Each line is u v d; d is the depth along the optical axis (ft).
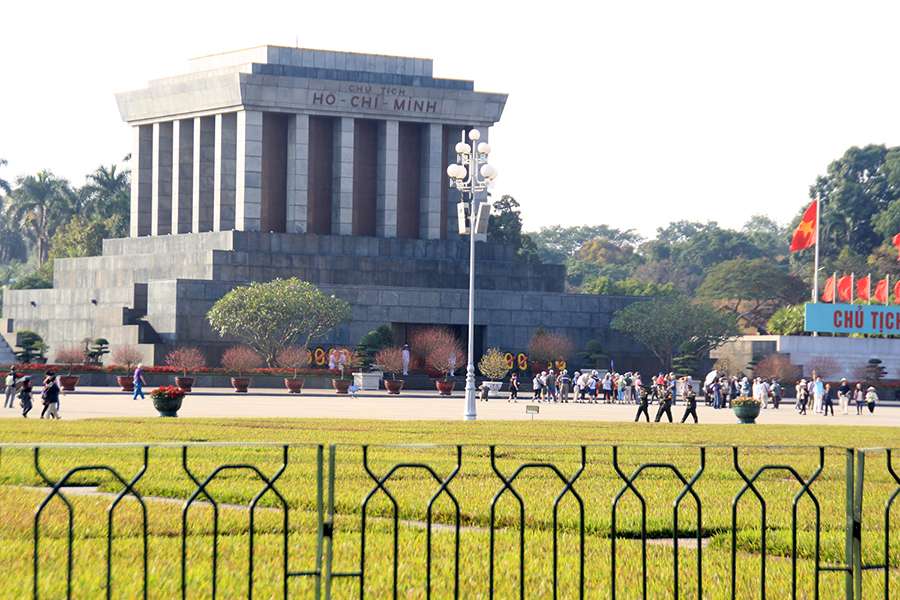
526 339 439.63
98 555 68.39
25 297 469.98
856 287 638.53
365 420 206.28
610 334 449.06
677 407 325.62
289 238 435.94
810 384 319.27
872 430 211.41
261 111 446.19
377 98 455.63
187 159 466.29
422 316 426.10
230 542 73.72
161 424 182.39
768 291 618.85
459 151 243.19
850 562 56.59
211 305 399.85
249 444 53.01
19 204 643.86
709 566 69.92
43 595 58.44
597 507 91.91
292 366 374.22
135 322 408.87
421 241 456.04
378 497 94.22
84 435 157.48
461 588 62.44
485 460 129.80
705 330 432.25
